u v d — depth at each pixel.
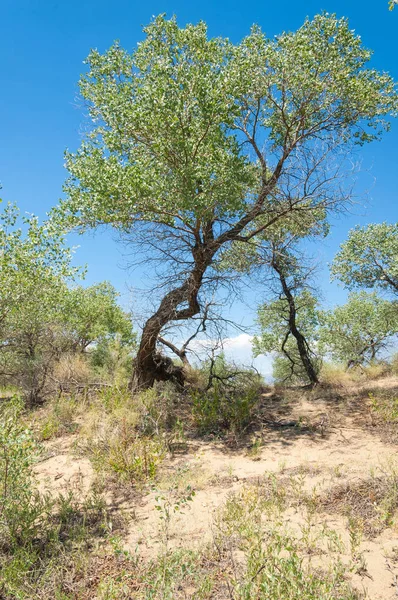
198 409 8.99
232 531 4.22
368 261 16.59
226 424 8.78
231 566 3.81
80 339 17.23
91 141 11.68
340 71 10.76
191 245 10.58
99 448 7.28
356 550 4.01
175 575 3.44
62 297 14.28
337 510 4.84
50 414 9.36
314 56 10.79
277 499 5.09
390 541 4.16
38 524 4.89
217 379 11.96
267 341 22.02
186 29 10.98
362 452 6.84
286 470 6.32
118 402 9.74
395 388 11.38
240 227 10.84
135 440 7.30
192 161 10.00
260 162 11.81
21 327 12.97
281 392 13.00
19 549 4.12
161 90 9.74
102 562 4.05
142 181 9.49
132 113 9.83
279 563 3.24
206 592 3.38
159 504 5.33
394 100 11.37
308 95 10.86
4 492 4.56
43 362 12.35
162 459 6.75
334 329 22.44
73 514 5.12
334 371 15.41
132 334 20.59
